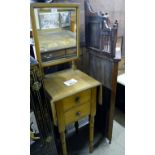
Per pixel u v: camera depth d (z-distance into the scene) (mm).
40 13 918
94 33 1167
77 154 1379
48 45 1027
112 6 1508
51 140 1042
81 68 1501
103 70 1206
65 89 956
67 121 1021
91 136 1296
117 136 1543
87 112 1109
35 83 801
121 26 1656
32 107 838
